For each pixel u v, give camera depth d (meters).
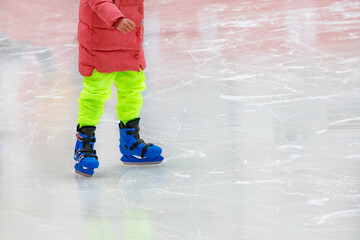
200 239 3.90
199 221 4.21
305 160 5.52
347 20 13.24
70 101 8.53
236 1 17.69
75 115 7.75
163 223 4.20
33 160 5.98
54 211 4.55
